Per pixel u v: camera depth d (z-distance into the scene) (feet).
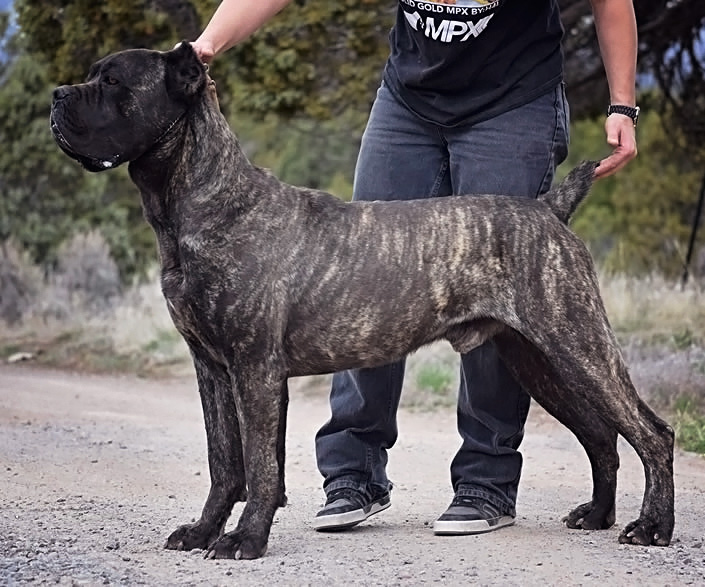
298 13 41.11
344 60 41.96
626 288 43.27
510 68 17.87
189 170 15.85
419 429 30.17
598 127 94.48
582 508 17.87
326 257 16.14
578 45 43.60
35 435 27.27
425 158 18.43
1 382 39.96
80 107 15.71
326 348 16.26
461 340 16.92
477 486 17.60
